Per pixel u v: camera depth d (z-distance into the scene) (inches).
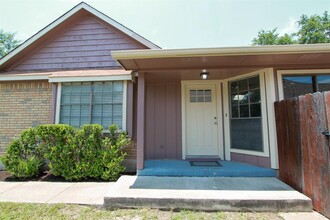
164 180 153.3
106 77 205.5
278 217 107.1
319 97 108.3
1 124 220.5
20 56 244.7
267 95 167.3
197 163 188.9
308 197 117.6
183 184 143.6
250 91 182.9
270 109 164.4
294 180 133.1
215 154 211.5
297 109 129.6
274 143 160.2
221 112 210.1
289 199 115.0
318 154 109.6
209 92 221.0
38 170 186.9
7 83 226.1
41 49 246.7
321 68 166.2
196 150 214.2
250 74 181.3
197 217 108.3
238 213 112.7
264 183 143.3
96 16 242.2
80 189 149.7
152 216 109.7
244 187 135.9
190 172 164.1
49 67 242.2
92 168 175.6
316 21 753.6
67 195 136.8
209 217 108.3
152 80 216.2
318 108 109.3
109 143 184.2
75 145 177.2
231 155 198.7
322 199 106.9
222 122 208.7
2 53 709.9
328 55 145.6
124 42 241.9
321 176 107.4
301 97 125.3
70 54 243.1
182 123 216.4
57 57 243.6
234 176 160.2
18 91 224.1
